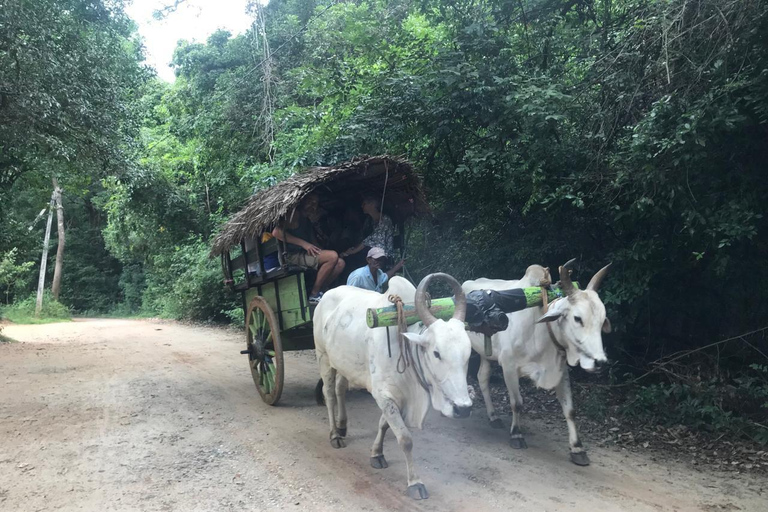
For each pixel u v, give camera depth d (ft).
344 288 16.34
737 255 19.93
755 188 17.79
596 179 20.40
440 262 28.02
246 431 17.89
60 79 33.91
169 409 20.71
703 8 17.06
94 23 42.45
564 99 20.71
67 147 35.55
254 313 22.35
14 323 74.23
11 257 65.41
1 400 22.31
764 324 20.57
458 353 11.43
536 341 15.43
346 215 22.84
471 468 14.57
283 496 12.94
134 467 14.78
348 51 34.12
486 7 26.61
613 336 22.93
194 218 62.59
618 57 19.77
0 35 30.45
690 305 22.34
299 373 27.71
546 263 24.63
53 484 13.65
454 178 27.73
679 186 17.46
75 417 19.65
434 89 25.67
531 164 22.24
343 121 30.32
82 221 121.70
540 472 14.30
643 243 19.88
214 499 12.80
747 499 12.68
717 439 16.43
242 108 44.86
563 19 26.08
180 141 63.10
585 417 18.99
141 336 47.83
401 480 13.78
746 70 17.04
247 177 42.24
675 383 18.86
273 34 50.39
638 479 13.85
